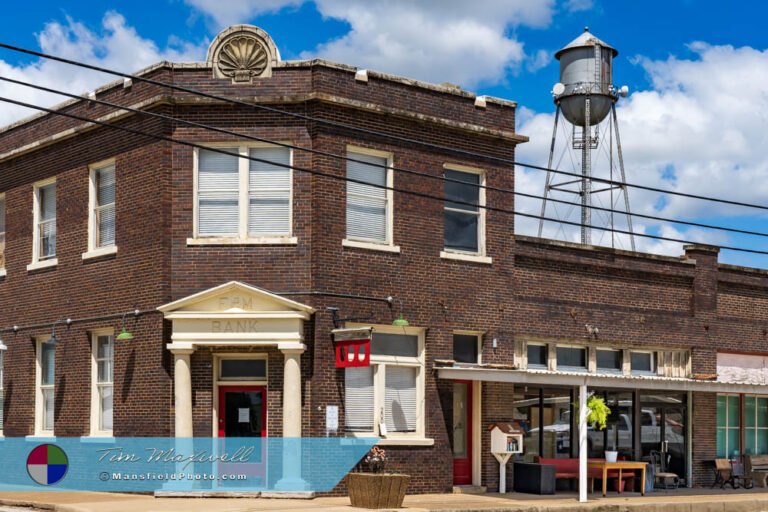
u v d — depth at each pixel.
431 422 25.67
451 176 26.70
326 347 23.94
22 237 28.77
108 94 26.11
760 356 33.97
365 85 25.17
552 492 26.64
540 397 28.48
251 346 23.72
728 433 32.59
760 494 29.34
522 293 28.14
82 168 26.86
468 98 26.91
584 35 39.53
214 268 24.20
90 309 26.17
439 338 25.98
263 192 24.50
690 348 31.91
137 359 24.56
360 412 24.75
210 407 23.77
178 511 20.41
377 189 25.44
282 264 24.14
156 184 24.48
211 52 24.66
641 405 30.66
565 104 39.19
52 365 27.81
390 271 25.23
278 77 24.61
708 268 32.56
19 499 23.12
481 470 26.69
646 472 29.38
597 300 29.80
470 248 27.06
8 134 29.70
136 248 24.94
